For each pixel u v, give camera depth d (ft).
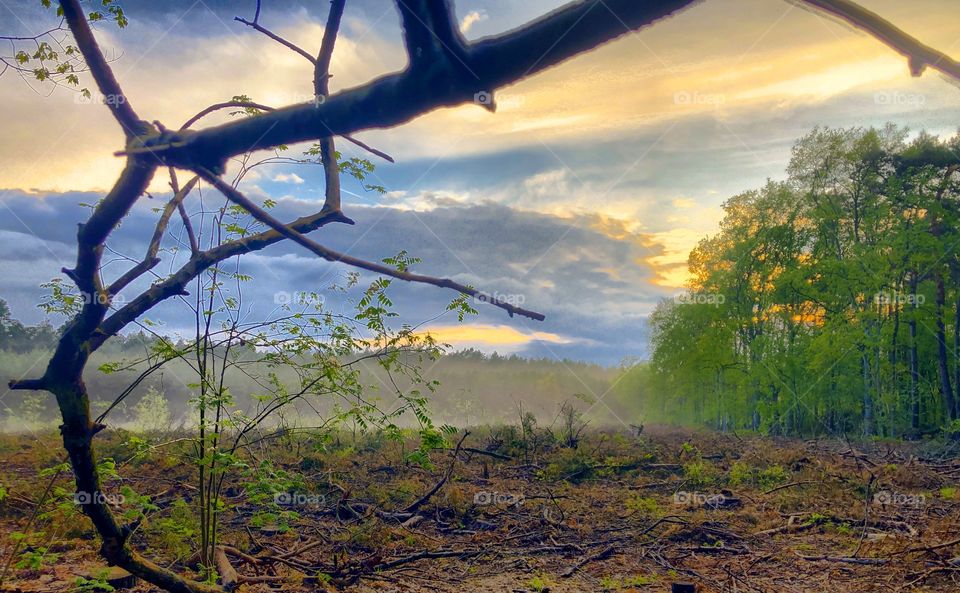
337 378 20.98
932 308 100.01
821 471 42.24
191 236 11.23
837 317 108.47
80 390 11.06
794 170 118.83
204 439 19.98
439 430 22.81
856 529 30.66
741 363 123.24
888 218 107.04
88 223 8.36
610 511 33.96
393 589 22.67
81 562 22.06
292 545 26.84
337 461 37.86
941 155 101.86
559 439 57.72
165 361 18.12
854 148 110.32
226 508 22.02
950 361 106.32
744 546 28.45
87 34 6.38
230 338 19.98
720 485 41.88
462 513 33.01
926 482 41.65
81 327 10.28
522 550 27.63
